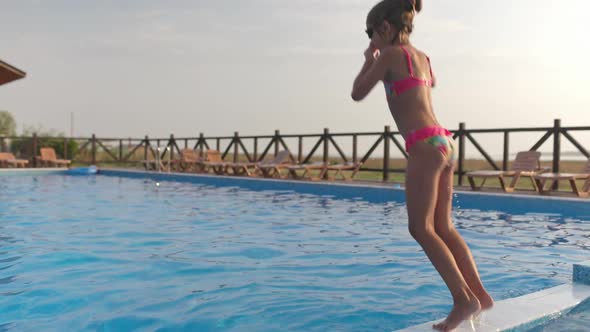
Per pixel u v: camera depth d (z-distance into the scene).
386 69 1.99
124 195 8.27
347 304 2.51
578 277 2.52
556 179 7.21
